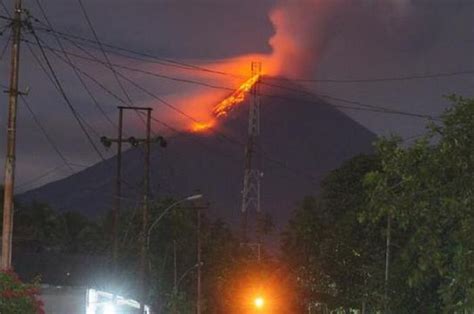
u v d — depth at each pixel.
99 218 88.31
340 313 59.44
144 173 48.72
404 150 11.80
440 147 11.61
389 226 28.45
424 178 11.55
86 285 47.44
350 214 42.41
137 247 60.75
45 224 77.12
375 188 11.96
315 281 50.47
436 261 11.40
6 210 26.61
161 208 65.56
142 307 48.66
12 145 27.02
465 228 10.98
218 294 85.25
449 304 11.50
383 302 27.84
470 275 10.93
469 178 11.36
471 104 11.55
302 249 52.44
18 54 27.27
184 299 71.25
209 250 83.94
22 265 49.03
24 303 20.08
